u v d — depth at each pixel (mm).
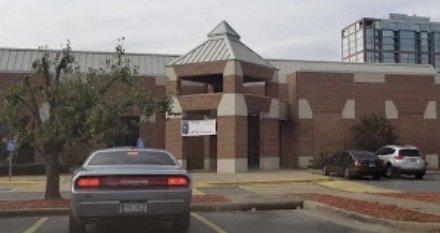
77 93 15523
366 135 40719
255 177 30578
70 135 15523
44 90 16141
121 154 10977
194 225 12242
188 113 39500
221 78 40281
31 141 16109
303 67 51719
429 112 44188
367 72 43219
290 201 15891
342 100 42406
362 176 31906
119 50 16750
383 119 41312
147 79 43094
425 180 29953
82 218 9719
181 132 37406
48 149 16297
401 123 43562
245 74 36969
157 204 9766
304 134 41406
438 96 44469
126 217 9719
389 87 43500
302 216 13938
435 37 164625
